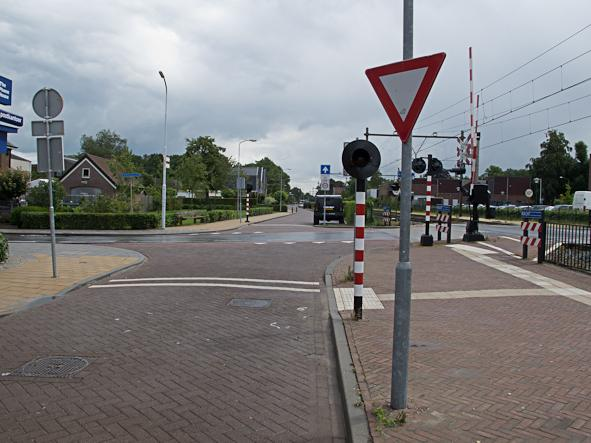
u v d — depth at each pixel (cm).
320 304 809
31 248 1556
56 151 979
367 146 643
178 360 518
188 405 406
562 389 405
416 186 8181
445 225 1747
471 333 584
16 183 3097
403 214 364
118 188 3419
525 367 461
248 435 355
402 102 368
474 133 1720
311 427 370
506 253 1369
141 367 495
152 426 367
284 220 4447
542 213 1195
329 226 3142
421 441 317
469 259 1257
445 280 954
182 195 6800
